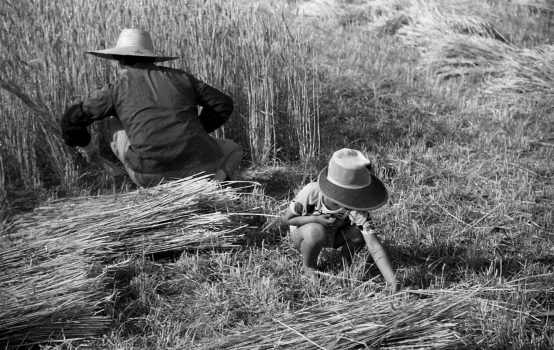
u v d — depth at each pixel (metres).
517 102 7.98
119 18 6.05
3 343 3.42
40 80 5.58
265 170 6.00
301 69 6.27
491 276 4.34
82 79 5.77
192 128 4.89
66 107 5.66
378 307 3.35
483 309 3.84
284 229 4.90
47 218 4.60
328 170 3.90
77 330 3.57
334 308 3.39
